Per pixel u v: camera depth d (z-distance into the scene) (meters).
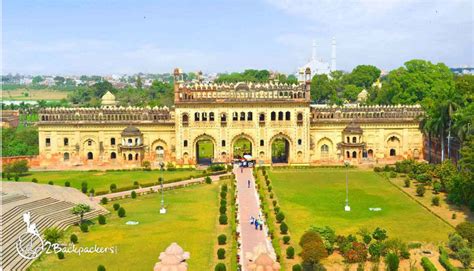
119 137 124.12
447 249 61.72
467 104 109.69
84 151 124.50
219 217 76.44
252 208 83.19
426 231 69.31
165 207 85.06
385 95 171.00
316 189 96.75
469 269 55.38
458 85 124.81
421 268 56.28
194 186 102.62
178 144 122.62
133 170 121.06
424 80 158.88
